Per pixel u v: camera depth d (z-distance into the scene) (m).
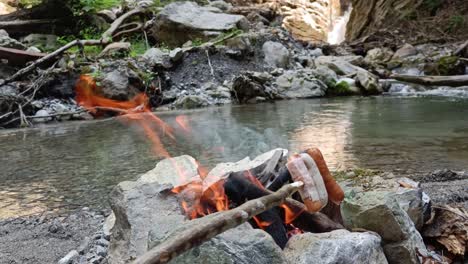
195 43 13.91
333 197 2.70
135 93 10.75
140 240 2.54
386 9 22.28
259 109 10.26
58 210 4.25
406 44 16.92
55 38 14.68
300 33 28.59
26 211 4.26
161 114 10.08
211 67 12.70
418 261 2.62
